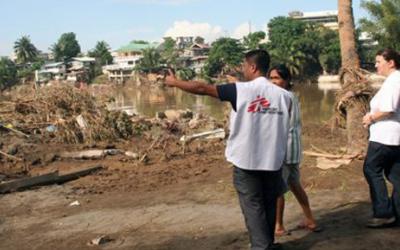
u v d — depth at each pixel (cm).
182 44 12875
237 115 445
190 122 1912
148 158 1189
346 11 906
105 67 10488
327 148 1109
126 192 861
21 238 648
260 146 447
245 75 469
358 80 885
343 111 934
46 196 868
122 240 599
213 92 440
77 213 745
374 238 514
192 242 564
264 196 468
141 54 10775
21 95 1780
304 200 545
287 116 458
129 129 1595
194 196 781
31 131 1532
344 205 650
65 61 10938
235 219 637
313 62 8062
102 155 1243
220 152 1248
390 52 522
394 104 512
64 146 1367
